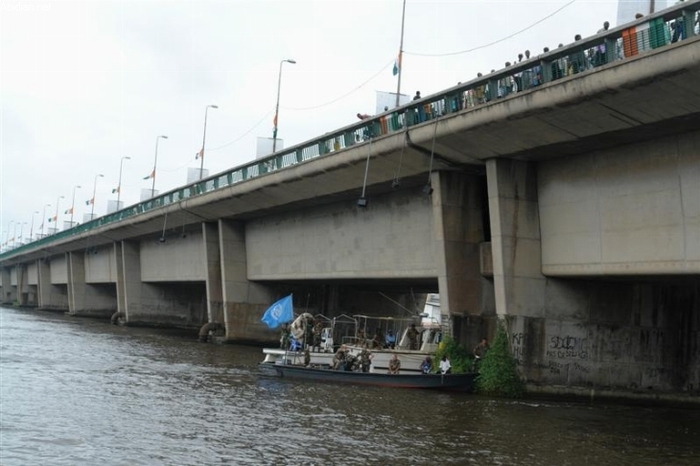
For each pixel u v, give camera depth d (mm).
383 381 30719
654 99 21062
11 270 150875
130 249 77625
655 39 20453
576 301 28891
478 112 26141
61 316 96062
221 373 35000
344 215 41844
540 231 28875
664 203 23984
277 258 50000
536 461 18156
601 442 20688
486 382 28516
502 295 28281
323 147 37094
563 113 23531
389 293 55500
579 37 24922
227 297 53875
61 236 97250
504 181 28453
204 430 20984
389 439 20141
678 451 19969
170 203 58438
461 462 17781
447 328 31047
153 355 43812
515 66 24891
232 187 47219
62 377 32094
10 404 24469
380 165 33219
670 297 29891
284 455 18125
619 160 25547
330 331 36156
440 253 31375
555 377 28375
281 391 29047
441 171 31250
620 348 29062
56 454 17781
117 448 18547
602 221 26250
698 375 29781
